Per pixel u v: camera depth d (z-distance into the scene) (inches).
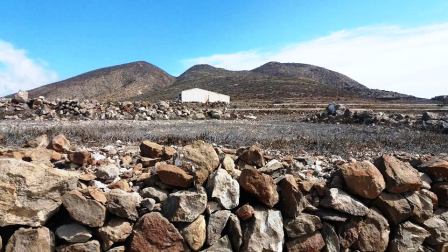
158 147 234.7
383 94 4402.1
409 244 191.5
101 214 153.7
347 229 185.6
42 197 148.4
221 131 496.1
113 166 187.0
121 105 901.2
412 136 526.3
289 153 323.6
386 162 197.9
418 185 195.6
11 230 147.3
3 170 143.5
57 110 829.2
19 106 818.2
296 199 178.7
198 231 163.5
